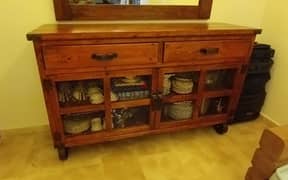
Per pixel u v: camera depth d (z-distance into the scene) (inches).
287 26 66.1
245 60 59.5
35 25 56.2
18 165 54.9
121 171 54.4
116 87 54.4
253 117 76.4
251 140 67.1
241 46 56.8
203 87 59.9
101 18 58.9
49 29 47.0
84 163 56.4
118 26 54.6
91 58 46.0
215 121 66.1
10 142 62.6
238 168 56.2
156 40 48.7
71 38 42.9
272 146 29.8
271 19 71.3
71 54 44.5
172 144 64.5
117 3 58.7
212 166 56.7
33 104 63.9
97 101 53.0
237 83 62.6
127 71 50.1
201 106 63.9
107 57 46.6
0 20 53.5
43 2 54.8
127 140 65.4
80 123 55.4
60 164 55.7
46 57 43.4
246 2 71.2
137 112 61.9
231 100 65.2
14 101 62.0
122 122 59.7
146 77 56.2
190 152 61.4
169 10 63.1
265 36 74.4
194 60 54.0
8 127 64.3
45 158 57.4
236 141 66.6
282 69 69.0
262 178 32.1
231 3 69.9
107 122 55.4
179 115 62.4
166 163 57.3
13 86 60.3
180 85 58.7
